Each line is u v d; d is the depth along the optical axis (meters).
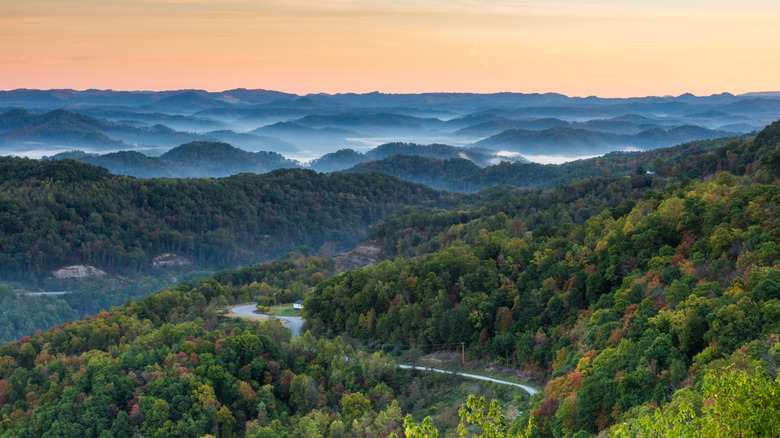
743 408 43.12
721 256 116.38
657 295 111.44
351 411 122.44
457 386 132.38
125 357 135.50
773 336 79.00
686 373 83.88
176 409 121.19
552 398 97.19
